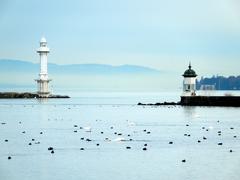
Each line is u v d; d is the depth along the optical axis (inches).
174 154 6378.0
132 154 6378.0
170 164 5748.0
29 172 5374.0
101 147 6963.6
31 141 7657.5
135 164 5748.0
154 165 5698.8
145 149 6722.4
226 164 5743.1
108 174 5265.8
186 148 6870.1
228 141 7588.6
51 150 6702.8
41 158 6122.1
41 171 5413.4
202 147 6958.7
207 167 5590.6
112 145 7155.5
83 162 5866.1
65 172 5359.3
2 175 5251.0
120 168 5541.3
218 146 7052.2
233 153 6441.9
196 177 5147.6
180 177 5147.6
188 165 5693.9
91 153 6466.5
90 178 5113.2
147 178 5103.3
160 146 7062.0
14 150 6722.4
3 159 6063.0
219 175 5231.3
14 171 5418.3
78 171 5403.5
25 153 6476.4
